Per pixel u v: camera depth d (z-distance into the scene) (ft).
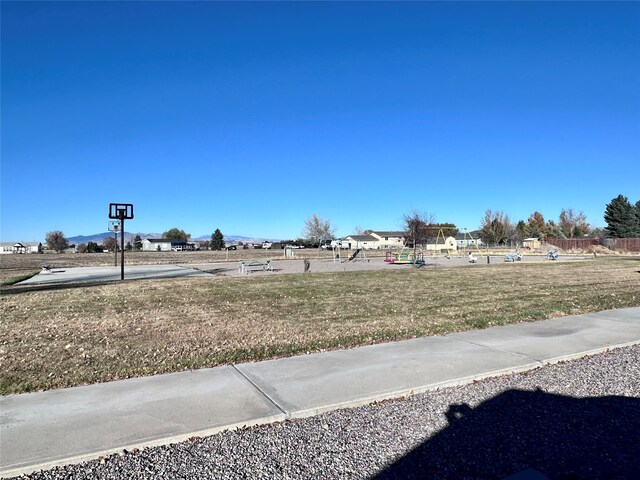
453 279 59.26
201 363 20.79
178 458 12.32
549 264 93.61
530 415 15.14
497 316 31.89
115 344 24.39
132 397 16.56
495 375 19.31
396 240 410.11
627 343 24.64
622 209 256.32
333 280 59.52
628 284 51.67
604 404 16.12
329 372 19.47
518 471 11.73
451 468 11.86
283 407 15.56
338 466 11.93
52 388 17.69
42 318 32.53
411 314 32.99
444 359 21.39
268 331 27.37
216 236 418.10
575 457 12.44
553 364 21.07
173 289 50.01
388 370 19.67
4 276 81.92
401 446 13.01
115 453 12.53
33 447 12.70
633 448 12.96
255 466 11.92
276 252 287.28
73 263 151.94
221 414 14.97
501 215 303.27
